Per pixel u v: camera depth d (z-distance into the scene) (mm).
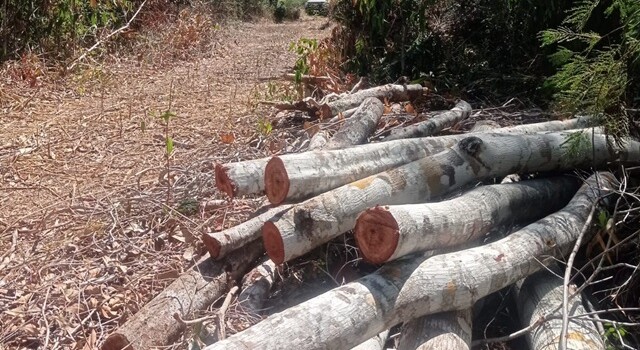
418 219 3172
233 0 18031
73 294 3811
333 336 2838
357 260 3912
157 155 6094
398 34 8141
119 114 7391
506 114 6258
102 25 10797
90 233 4500
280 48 13312
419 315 3105
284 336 2760
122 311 3688
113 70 9539
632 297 3840
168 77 9641
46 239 4500
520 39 7504
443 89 7402
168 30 11875
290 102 6977
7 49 9031
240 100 8102
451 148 3939
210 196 4926
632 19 4125
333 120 6027
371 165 4031
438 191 3756
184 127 6918
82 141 6504
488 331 3705
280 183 3664
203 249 4020
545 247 3541
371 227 3131
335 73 8102
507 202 3781
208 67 10719
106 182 5500
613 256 4016
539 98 6887
